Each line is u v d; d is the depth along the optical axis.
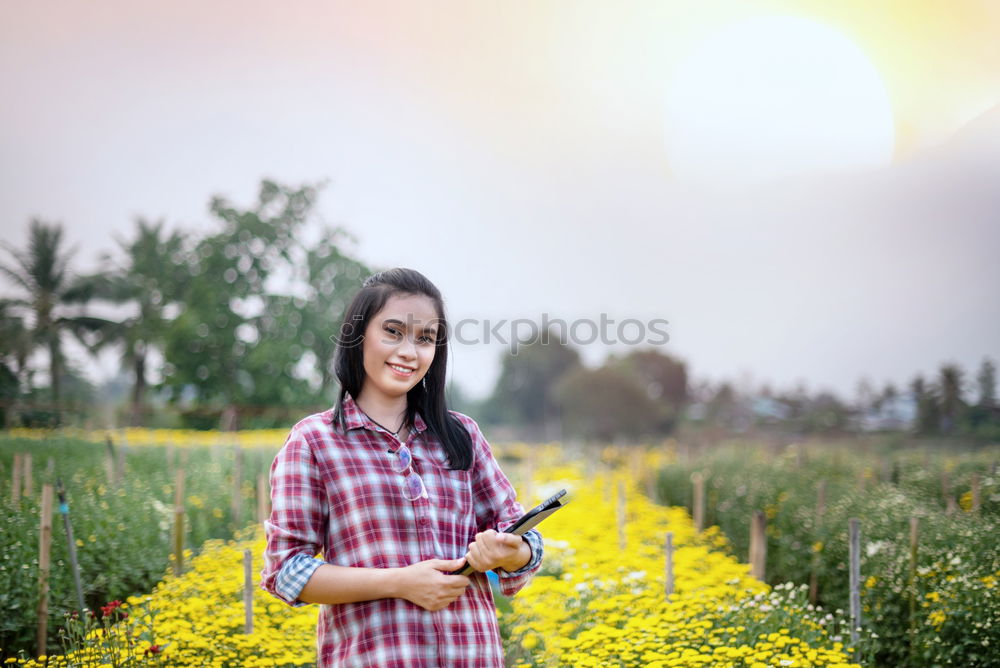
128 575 5.37
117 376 32.69
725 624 4.25
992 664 4.04
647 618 4.08
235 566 5.51
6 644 4.32
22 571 4.51
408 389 1.92
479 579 1.87
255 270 30.30
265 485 7.95
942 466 8.32
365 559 1.77
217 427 21.22
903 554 4.98
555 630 4.41
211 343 28.70
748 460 11.22
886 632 4.66
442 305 2.00
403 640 1.71
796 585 5.93
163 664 3.78
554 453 17.38
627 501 9.95
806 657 3.74
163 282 31.31
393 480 1.83
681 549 6.45
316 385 28.80
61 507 4.66
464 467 1.93
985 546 4.80
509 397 53.09
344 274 30.31
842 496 7.09
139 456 9.34
